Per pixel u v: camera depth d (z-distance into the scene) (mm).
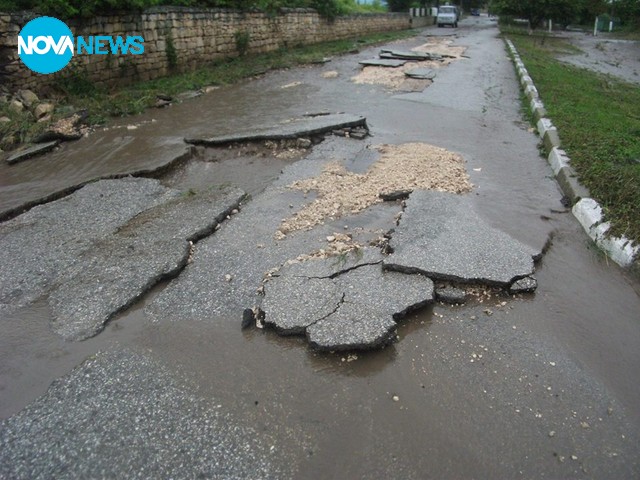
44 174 6078
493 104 10000
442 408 2736
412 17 32094
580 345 3234
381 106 9664
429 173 5898
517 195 5492
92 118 8422
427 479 2340
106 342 3244
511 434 2582
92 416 2668
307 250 4230
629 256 4074
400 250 4047
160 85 11133
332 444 2510
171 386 2865
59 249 4297
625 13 33344
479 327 3373
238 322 3398
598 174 5445
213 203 5078
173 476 2342
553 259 4230
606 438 2580
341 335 3148
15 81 8570
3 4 8359
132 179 5824
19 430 2594
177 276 3920
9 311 3555
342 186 5562
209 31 13680
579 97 9828
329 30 21047
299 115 8867
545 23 33656
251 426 2607
